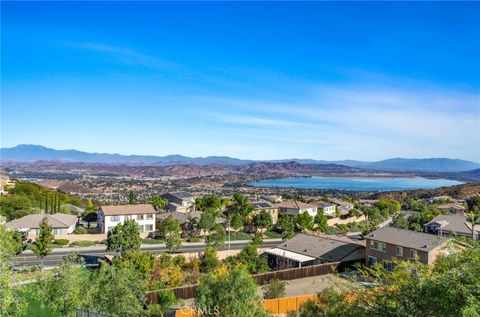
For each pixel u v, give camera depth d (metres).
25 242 76.00
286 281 52.97
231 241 87.44
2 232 27.53
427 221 97.00
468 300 11.88
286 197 177.25
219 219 102.12
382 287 16.70
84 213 108.75
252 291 27.47
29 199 115.88
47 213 101.81
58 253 71.50
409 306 13.87
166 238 75.81
